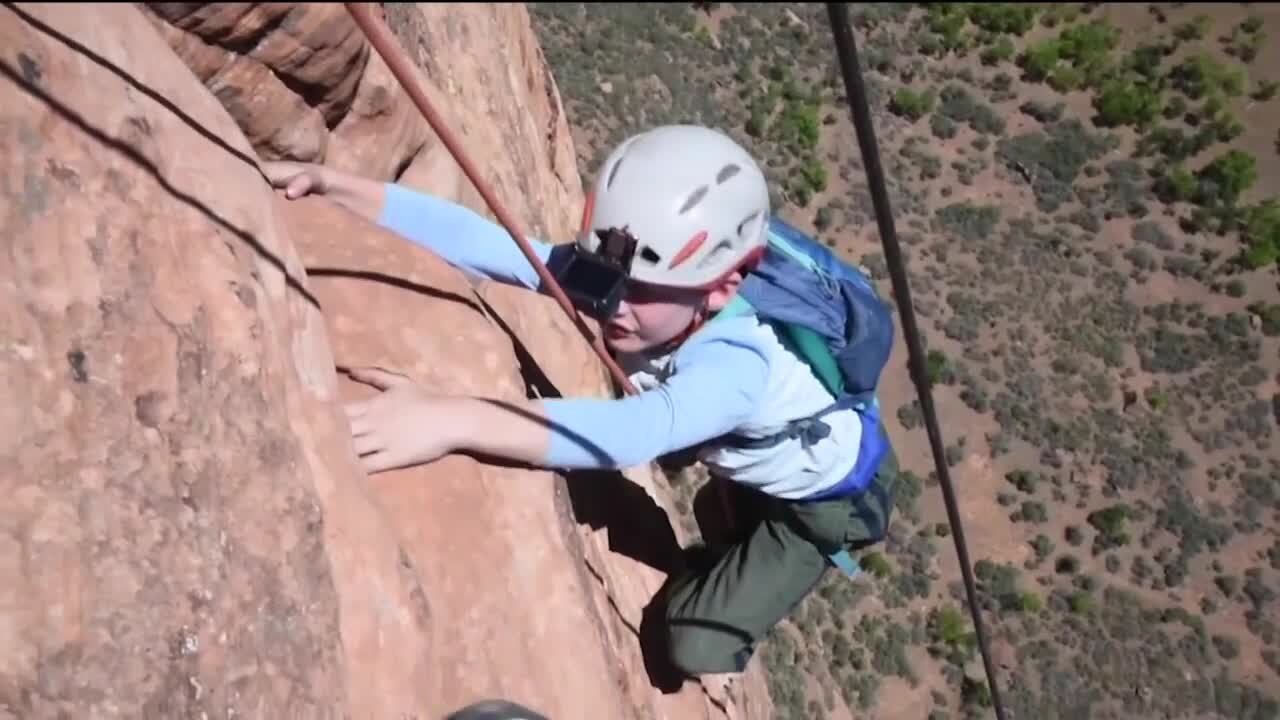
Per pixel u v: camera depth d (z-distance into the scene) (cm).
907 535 2859
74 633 202
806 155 4128
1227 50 4684
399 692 255
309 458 250
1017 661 2881
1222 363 3725
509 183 633
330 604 242
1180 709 2877
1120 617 3022
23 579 199
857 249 3944
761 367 313
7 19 215
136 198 229
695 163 294
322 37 303
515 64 822
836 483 351
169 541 216
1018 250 3981
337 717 238
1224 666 2970
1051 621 3005
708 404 301
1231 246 4084
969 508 3256
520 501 317
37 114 215
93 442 212
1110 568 3147
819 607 2636
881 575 2766
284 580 232
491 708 271
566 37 3838
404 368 300
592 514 400
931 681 2650
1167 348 3744
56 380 210
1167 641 3002
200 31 276
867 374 329
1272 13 4641
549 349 446
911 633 2677
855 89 168
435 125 240
